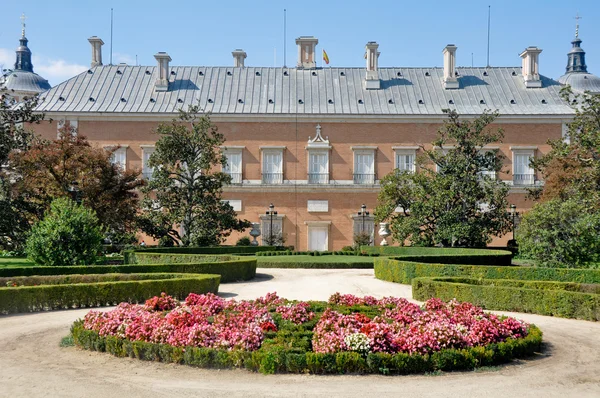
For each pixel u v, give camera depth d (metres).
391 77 58.00
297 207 54.22
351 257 37.84
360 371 10.58
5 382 10.04
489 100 55.28
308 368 10.53
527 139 53.81
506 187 41.44
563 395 9.44
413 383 9.99
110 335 12.09
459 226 38.31
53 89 55.50
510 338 11.96
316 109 54.53
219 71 58.16
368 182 54.28
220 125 54.41
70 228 26.84
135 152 53.50
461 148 41.53
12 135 36.69
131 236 41.56
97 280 20.78
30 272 22.25
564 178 40.72
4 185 35.56
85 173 36.19
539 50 56.38
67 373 10.59
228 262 25.19
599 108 33.53
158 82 55.69
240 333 11.30
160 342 11.67
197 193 42.53
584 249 26.03
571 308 16.58
